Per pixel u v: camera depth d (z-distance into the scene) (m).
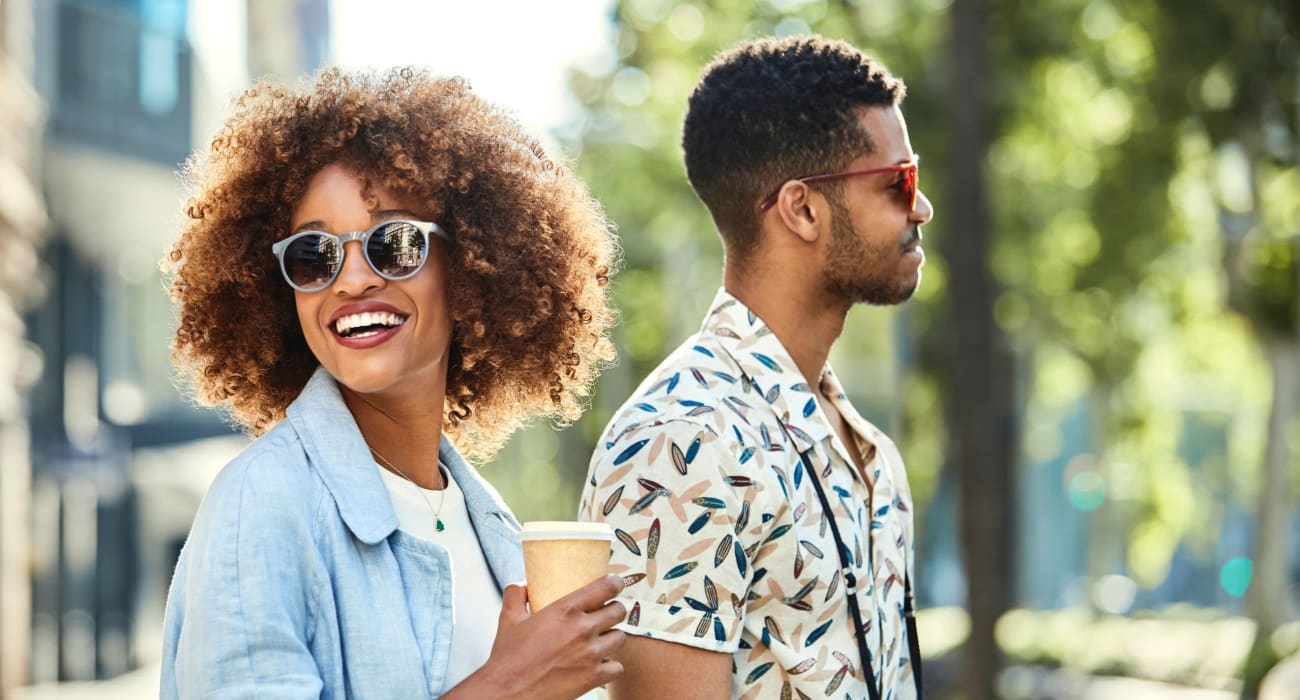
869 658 3.19
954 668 19.36
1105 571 36.66
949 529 40.03
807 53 3.39
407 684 2.45
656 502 3.04
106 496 21.19
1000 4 16.92
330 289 2.62
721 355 3.26
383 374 2.62
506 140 2.97
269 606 2.32
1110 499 33.16
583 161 19.72
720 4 17.59
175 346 2.88
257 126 2.74
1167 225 19.83
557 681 2.36
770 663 3.12
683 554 3.03
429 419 2.78
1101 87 17.56
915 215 3.42
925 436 24.62
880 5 17.11
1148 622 29.98
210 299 2.81
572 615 2.38
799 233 3.35
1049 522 58.00
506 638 2.38
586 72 19.28
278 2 27.05
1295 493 36.38
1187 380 43.28
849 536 3.23
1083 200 19.88
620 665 2.42
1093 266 21.12
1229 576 48.25
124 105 21.30
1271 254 18.69
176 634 2.44
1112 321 24.97
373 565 2.51
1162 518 33.91
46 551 19.34
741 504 3.06
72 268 21.22
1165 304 24.78
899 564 3.40
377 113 2.70
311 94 2.75
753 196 3.37
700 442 3.06
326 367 2.65
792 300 3.38
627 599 3.04
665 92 18.72
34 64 19.31
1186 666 22.12
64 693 19.14
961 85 12.54
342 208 2.67
